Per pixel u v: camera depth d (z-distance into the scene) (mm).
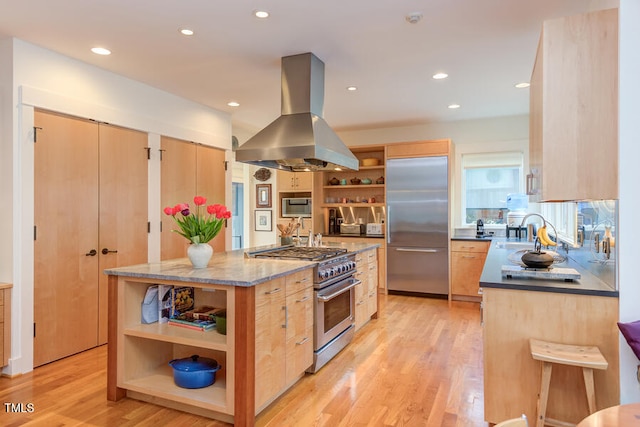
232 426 2287
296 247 4066
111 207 3791
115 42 3141
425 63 3625
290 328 2678
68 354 3414
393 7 2613
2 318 2957
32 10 2623
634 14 1949
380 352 3490
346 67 3725
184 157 4688
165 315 2752
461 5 2588
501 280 2305
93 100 3627
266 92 4461
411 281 5793
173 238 4488
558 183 2082
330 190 6812
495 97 4711
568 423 2092
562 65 2080
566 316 2094
